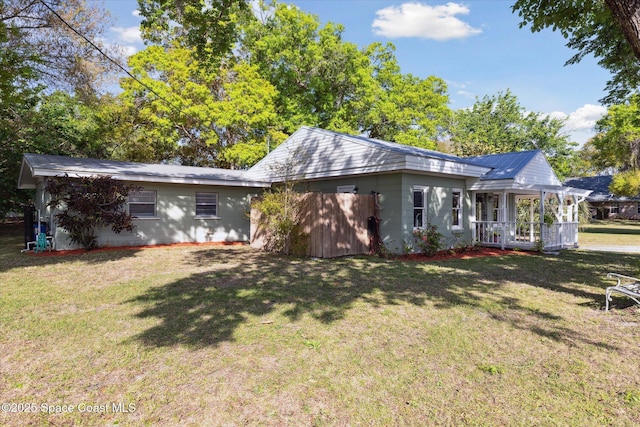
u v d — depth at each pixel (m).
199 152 27.11
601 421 2.83
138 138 23.89
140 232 14.55
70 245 12.98
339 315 5.46
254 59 25.53
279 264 10.20
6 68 11.16
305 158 15.34
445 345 4.33
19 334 4.59
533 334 4.72
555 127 35.78
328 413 2.93
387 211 12.77
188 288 7.12
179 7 10.08
